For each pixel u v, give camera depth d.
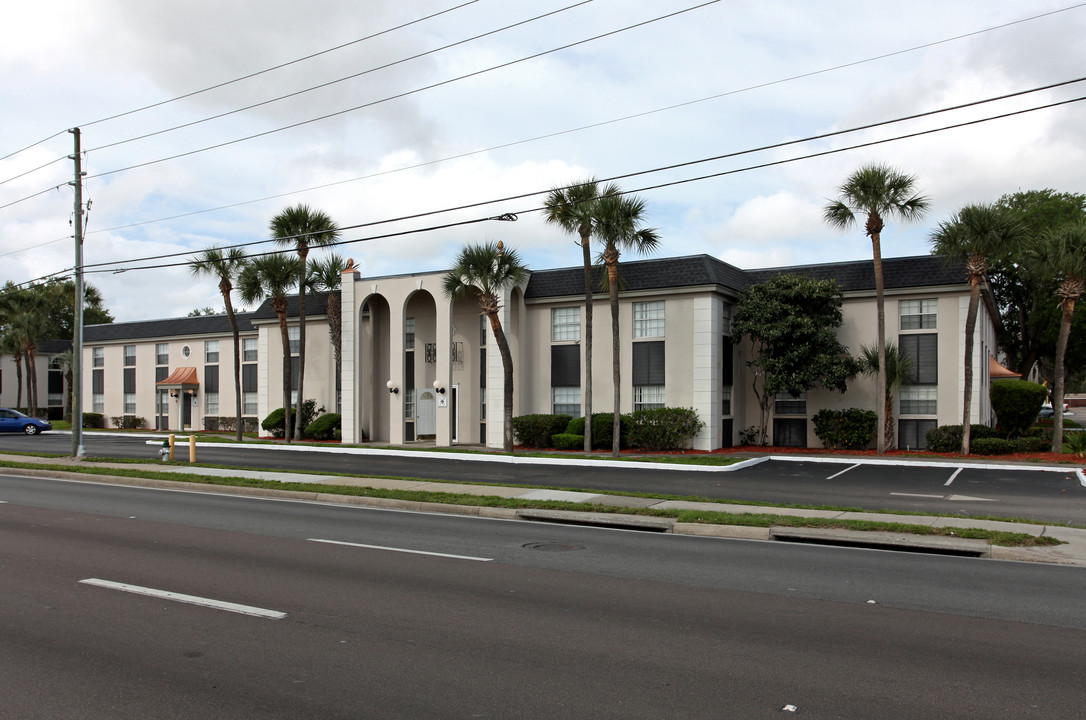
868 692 5.46
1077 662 6.13
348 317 33.34
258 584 8.75
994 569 9.93
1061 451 24.97
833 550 11.27
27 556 10.38
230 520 13.84
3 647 6.48
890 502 16.00
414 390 34.03
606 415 28.34
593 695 5.39
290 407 36.38
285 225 34.22
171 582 8.84
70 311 72.38
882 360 25.41
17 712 5.11
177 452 30.08
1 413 44.28
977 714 5.07
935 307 27.41
